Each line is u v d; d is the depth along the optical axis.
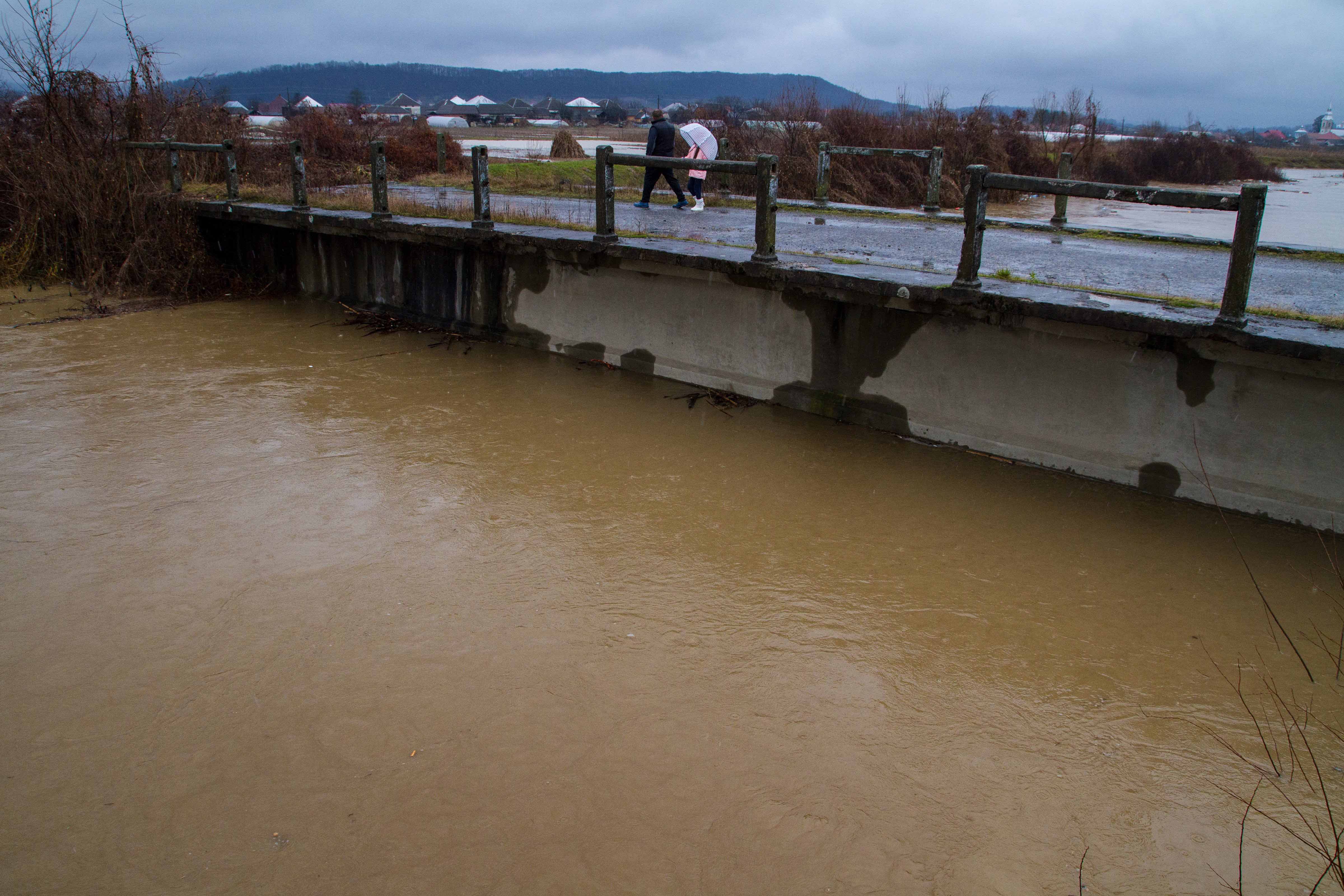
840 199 17.34
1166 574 5.02
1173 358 5.55
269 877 3.07
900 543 5.39
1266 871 3.17
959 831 3.33
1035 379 6.14
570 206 12.56
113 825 3.29
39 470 6.15
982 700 4.06
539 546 5.31
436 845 3.21
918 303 6.30
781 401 7.40
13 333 9.55
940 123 20.17
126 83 13.96
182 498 5.78
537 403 7.58
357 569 5.00
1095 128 29.47
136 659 4.22
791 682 4.16
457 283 9.48
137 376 8.16
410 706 3.93
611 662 4.26
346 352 8.98
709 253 7.45
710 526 5.58
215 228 12.02
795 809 3.41
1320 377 5.01
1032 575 5.04
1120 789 3.56
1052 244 9.33
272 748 3.67
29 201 11.88
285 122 23.61
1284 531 5.33
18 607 4.60
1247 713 3.98
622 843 3.23
